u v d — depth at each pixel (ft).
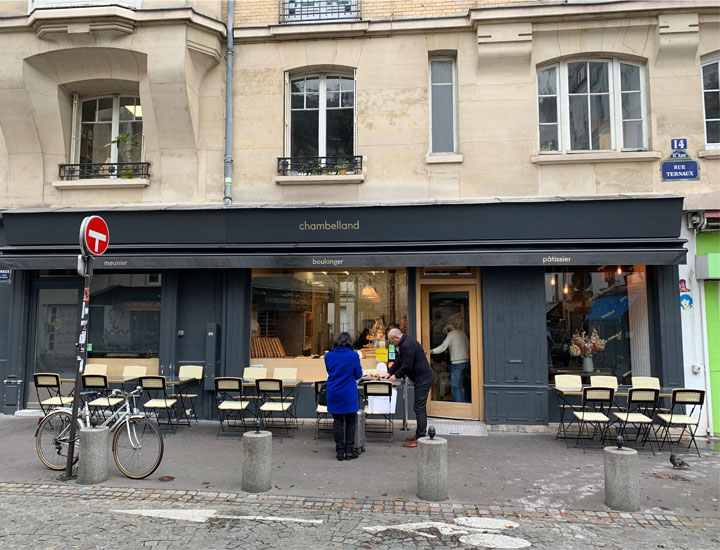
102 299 30.86
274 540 13.91
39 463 20.81
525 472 20.10
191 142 29.66
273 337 30.01
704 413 26.32
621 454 16.55
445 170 28.68
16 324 30.32
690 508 16.56
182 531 14.42
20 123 29.96
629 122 28.68
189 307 29.71
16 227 29.30
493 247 27.17
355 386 21.91
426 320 29.66
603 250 25.86
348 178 28.76
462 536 14.33
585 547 13.75
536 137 28.35
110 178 30.19
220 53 30.09
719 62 28.32
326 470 20.10
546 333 27.63
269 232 28.40
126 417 19.58
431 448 17.19
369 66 29.48
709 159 27.35
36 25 28.40
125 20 28.14
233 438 25.05
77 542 13.66
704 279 26.55
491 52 28.25
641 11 27.32
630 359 28.19
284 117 29.99
